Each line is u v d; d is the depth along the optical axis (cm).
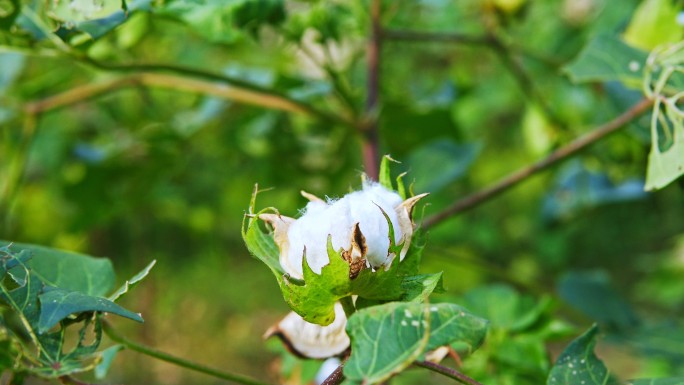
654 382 63
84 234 165
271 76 112
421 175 110
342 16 96
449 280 192
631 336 104
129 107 149
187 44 139
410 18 123
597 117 121
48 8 74
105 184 134
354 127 97
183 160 143
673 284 163
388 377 57
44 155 154
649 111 85
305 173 133
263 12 83
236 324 277
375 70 99
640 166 116
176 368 255
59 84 124
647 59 76
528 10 116
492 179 254
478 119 222
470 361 84
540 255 268
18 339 61
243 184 151
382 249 60
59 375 61
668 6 85
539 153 126
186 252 251
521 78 123
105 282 68
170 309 263
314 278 60
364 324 58
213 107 128
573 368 63
